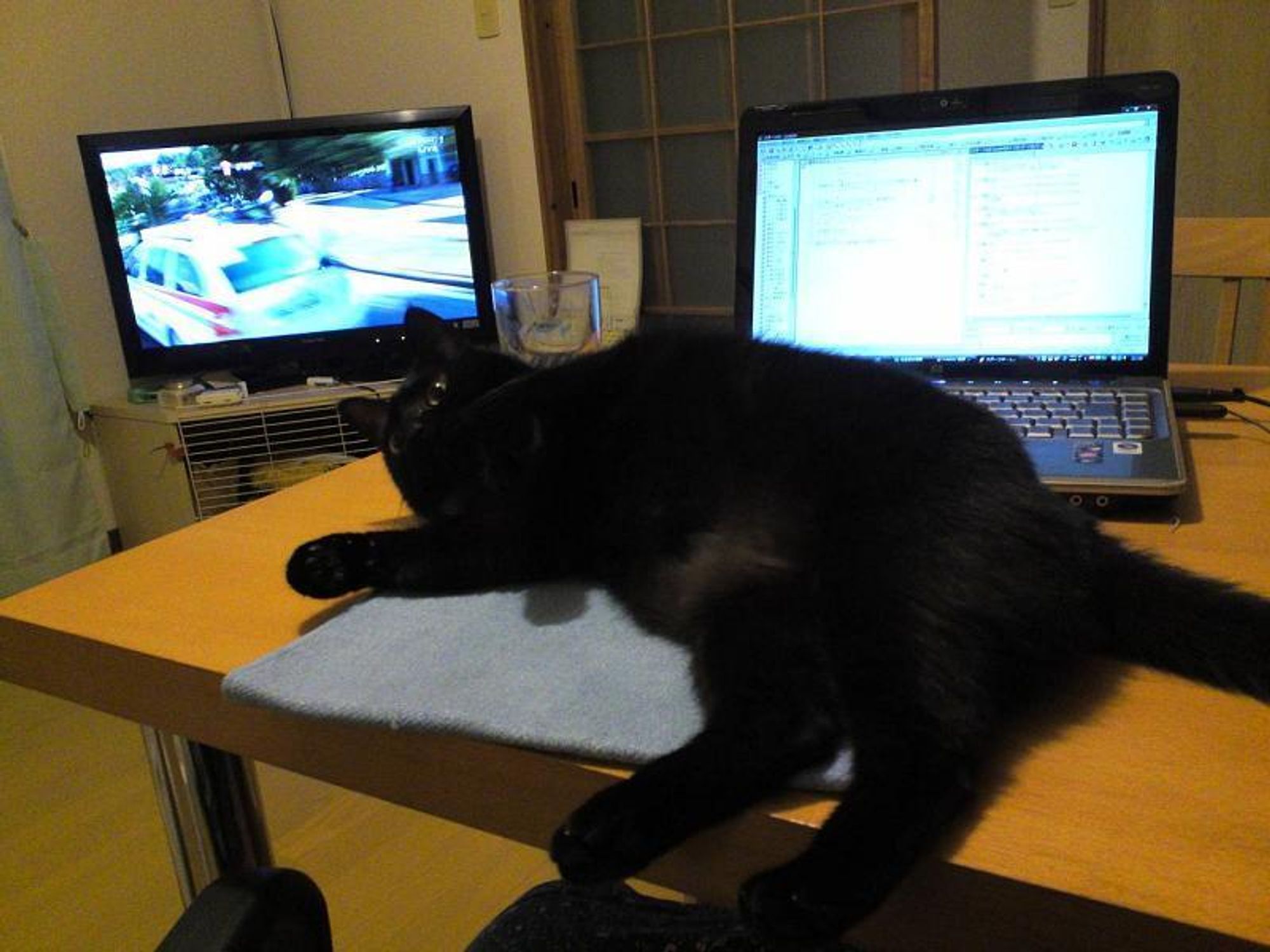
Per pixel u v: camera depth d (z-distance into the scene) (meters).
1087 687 0.51
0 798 1.71
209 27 2.95
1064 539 0.55
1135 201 0.89
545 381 0.72
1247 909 0.35
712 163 2.69
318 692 0.53
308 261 2.66
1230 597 0.53
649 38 2.64
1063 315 0.92
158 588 0.71
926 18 2.32
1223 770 0.44
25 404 2.39
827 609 0.54
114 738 1.89
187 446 2.52
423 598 0.66
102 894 1.45
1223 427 0.93
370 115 2.61
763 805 0.45
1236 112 2.46
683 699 0.52
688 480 0.66
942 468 0.57
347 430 2.62
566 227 2.66
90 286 2.71
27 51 2.53
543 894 0.78
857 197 0.97
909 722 0.47
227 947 0.51
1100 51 2.42
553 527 0.68
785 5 2.49
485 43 2.76
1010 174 0.93
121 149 2.48
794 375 0.66
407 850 1.52
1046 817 0.41
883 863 0.40
